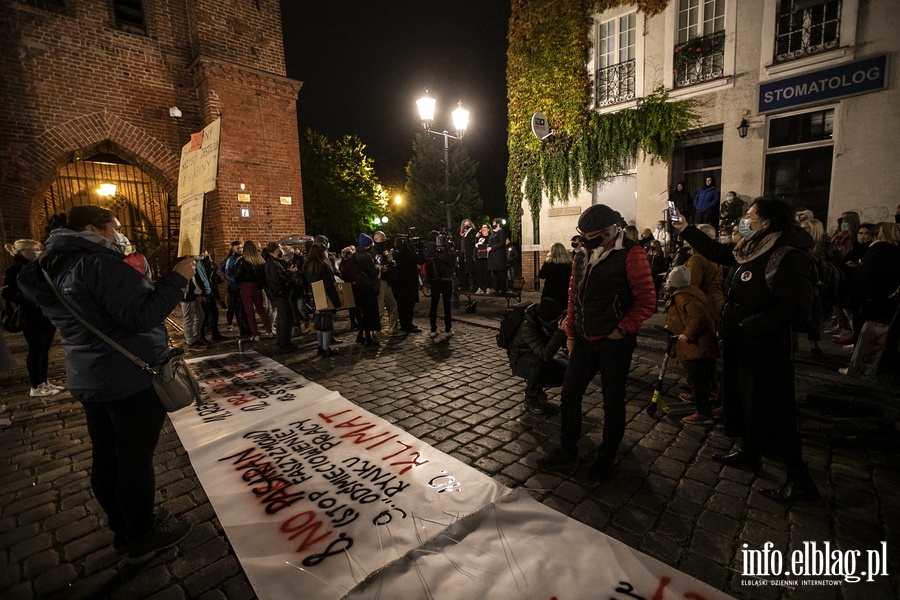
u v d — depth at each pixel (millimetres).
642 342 6262
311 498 2877
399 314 7566
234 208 11250
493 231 11953
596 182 11250
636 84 10242
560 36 11102
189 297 6934
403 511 2709
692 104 9570
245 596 2143
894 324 3373
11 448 3744
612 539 2400
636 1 10023
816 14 8102
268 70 11648
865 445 3320
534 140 11961
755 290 2678
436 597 2064
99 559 2422
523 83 11945
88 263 2047
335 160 30547
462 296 12203
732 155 9180
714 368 4148
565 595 2057
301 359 6309
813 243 2590
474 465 3262
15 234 9055
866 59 7641
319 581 2184
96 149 10164
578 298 2957
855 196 7988
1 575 2326
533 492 2900
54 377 5648
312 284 6270
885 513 2582
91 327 2082
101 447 2340
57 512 2857
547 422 3977
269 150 11750
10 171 8906
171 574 2299
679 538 2439
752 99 8852
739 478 2986
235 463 3352
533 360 4137
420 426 3949
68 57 9469
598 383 4820
